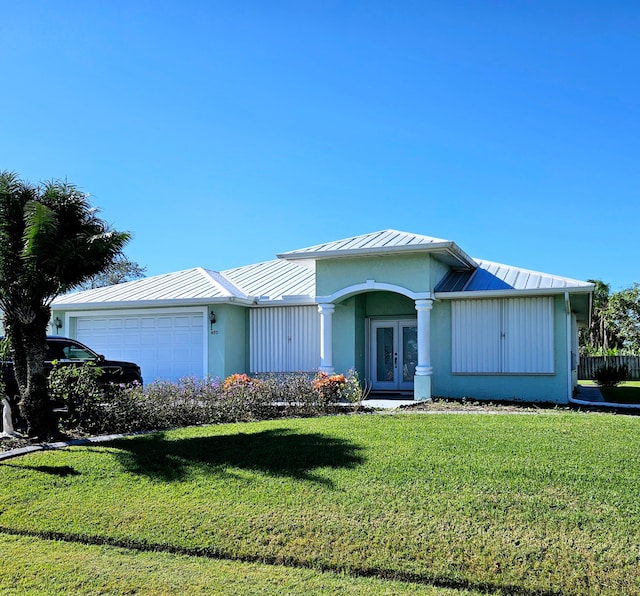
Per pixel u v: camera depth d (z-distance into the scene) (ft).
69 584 19.48
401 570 19.77
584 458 28.27
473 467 27.48
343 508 23.91
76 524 24.25
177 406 44.21
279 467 29.12
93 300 68.59
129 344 67.97
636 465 27.04
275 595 18.51
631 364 124.36
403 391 66.49
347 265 60.75
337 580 19.56
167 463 30.71
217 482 27.61
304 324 66.28
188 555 21.83
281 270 77.46
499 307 57.41
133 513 24.79
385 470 27.68
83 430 40.50
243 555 21.48
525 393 56.29
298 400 49.78
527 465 27.43
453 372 58.34
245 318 68.54
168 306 66.18
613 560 19.24
